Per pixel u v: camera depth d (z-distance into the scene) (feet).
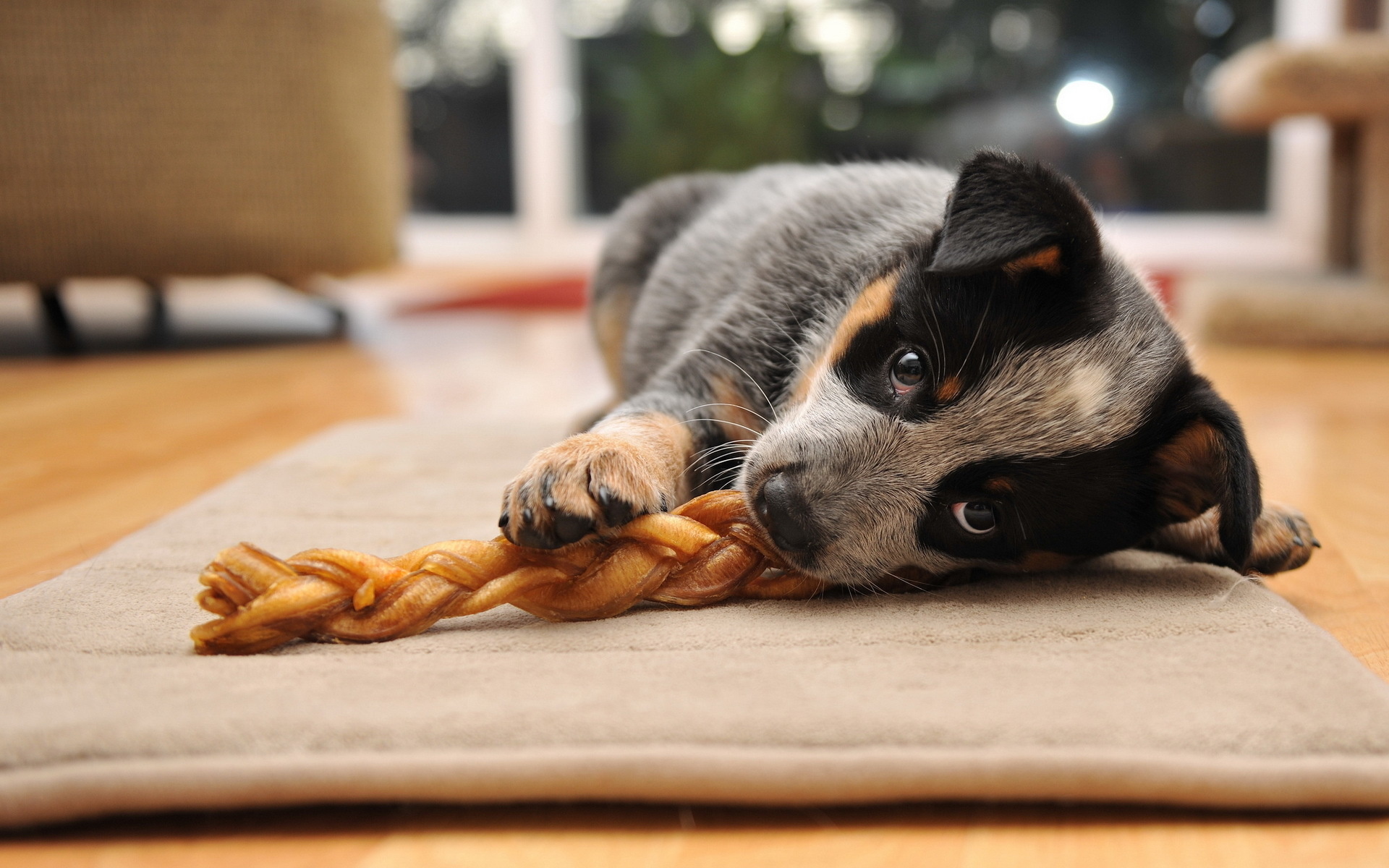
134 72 4.19
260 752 1.53
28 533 2.29
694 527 1.87
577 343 5.14
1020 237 1.84
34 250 4.16
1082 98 7.94
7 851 1.49
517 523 1.78
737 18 8.56
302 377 4.08
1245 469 1.89
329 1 4.53
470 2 8.64
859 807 1.57
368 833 1.52
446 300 6.77
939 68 8.17
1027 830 1.54
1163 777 1.54
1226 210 8.07
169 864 1.48
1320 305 4.98
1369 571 2.21
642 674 1.68
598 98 8.83
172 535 2.15
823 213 2.43
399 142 5.28
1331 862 1.50
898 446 1.97
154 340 5.01
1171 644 1.79
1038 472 1.98
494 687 1.64
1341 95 5.04
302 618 1.74
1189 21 7.73
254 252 4.51
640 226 2.97
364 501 2.36
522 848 1.51
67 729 1.54
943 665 1.72
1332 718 1.61
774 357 2.25
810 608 1.92
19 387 3.77
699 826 1.54
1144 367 2.02
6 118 4.03
